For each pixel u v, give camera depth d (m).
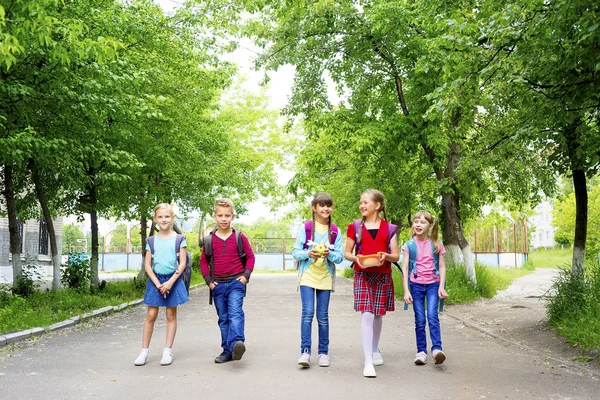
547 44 8.02
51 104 12.86
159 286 6.91
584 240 11.01
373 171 20.62
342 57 18.28
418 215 7.07
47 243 30.73
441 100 9.21
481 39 8.61
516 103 10.37
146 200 20.98
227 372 6.52
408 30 16.64
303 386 5.84
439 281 7.07
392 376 6.34
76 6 12.62
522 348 8.30
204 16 17.09
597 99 8.51
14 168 16.11
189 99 19.19
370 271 6.59
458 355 7.73
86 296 14.64
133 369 6.69
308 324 6.82
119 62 13.45
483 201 21.44
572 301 9.85
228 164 28.19
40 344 8.56
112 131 15.40
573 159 10.06
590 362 7.11
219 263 7.09
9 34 7.43
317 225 6.90
